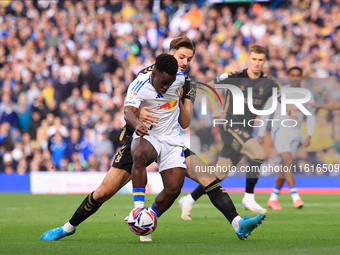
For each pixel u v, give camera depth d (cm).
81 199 2538
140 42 4238
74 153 3319
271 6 4619
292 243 977
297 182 3175
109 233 1184
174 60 907
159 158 991
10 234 1156
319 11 4475
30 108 3669
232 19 4534
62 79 3803
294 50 4284
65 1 4378
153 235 1139
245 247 905
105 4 4406
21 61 4041
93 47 4131
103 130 3372
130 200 2497
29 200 2472
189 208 1560
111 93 3778
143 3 4472
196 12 4497
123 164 971
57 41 4162
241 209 1952
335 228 1312
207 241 1008
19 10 4338
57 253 808
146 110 958
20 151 3394
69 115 3572
